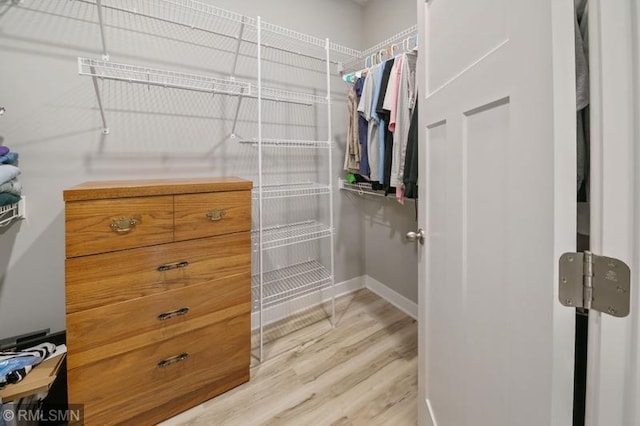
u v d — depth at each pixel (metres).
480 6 0.68
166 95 1.65
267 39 1.98
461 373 0.84
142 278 1.20
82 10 1.40
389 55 1.93
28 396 1.11
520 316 0.57
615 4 0.39
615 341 0.42
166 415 1.31
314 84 2.24
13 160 1.22
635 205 0.39
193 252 1.31
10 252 1.35
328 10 2.24
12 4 1.27
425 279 1.09
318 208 2.38
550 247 0.48
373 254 2.62
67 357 1.08
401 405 1.39
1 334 1.35
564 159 0.45
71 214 1.05
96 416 1.15
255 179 2.01
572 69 0.44
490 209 0.67
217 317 1.41
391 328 2.05
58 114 1.38
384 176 1.82
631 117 0.38
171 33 1.63
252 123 1.96
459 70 0.79
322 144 2.25
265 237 2.11
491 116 0.65
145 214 1.18
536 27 0.49
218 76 1.80
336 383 1.53
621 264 0.40
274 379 1.56
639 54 0.37
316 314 2.26
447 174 0.88
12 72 1.28
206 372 1.40
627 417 0.41
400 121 1.69
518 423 0.59
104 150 1.50
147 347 1.24
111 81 1.49
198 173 1.78
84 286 1.09
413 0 2.02
